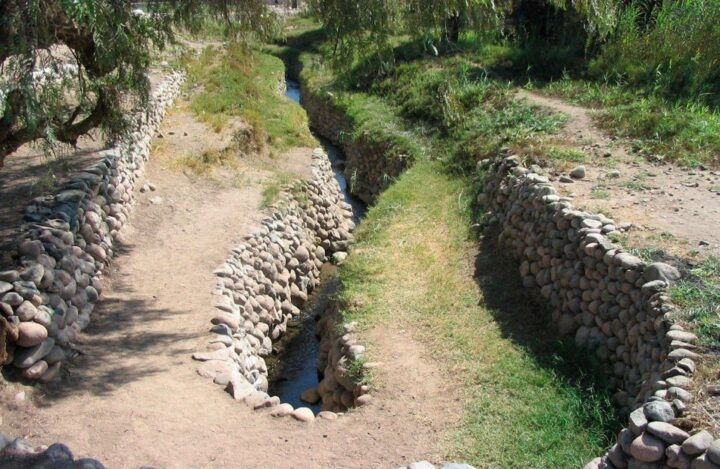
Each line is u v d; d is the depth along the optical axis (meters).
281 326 10.45
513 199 9.89
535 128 12.38
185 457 5.54
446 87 15.54
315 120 22.86
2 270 6.42
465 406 6.39
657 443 4.68
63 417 5.87
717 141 10.48
